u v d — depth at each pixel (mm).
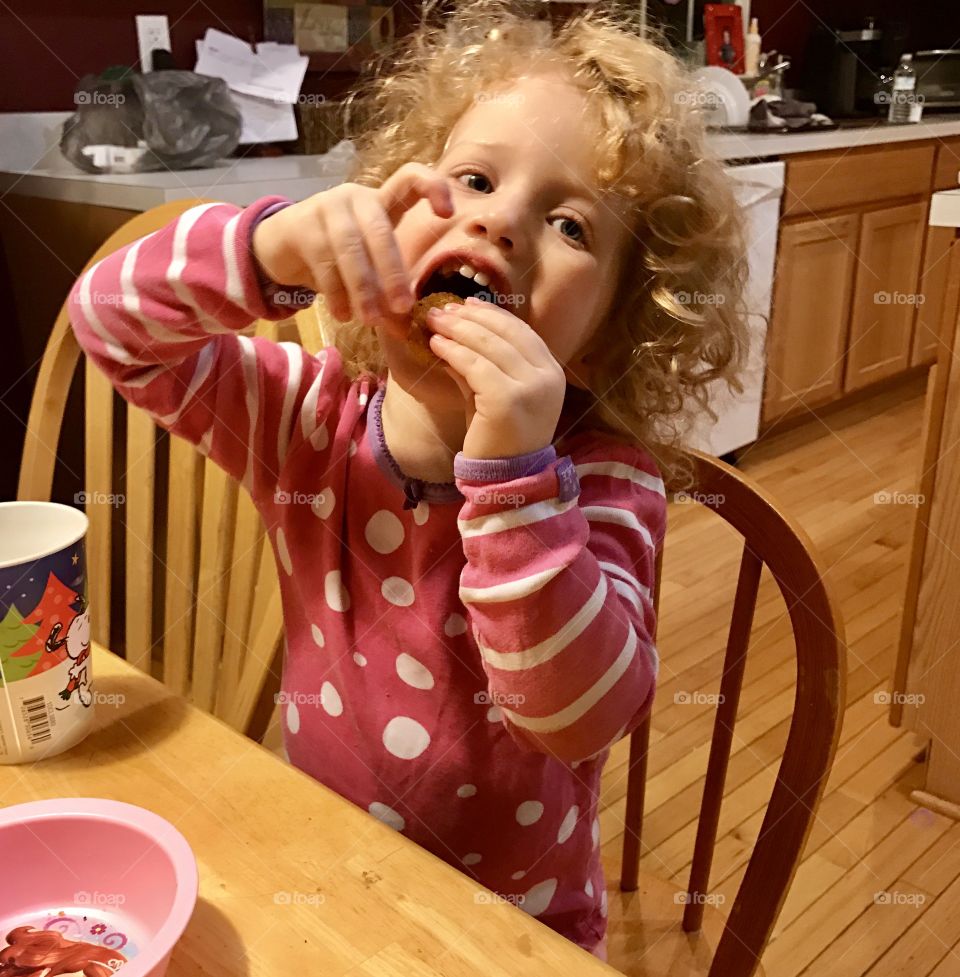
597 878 906
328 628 798
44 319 1901
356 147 943
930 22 4312
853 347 3316
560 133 648
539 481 588
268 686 882
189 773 596
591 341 745
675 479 799
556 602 588
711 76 2705
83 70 1909
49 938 485
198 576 986
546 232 648
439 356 602
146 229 908
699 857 916
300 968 459
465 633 762
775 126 2828
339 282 602
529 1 901
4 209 1903
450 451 747
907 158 3256
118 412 1568
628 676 623
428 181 602
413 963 462
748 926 746
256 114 2064
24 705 587
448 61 759
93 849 500
